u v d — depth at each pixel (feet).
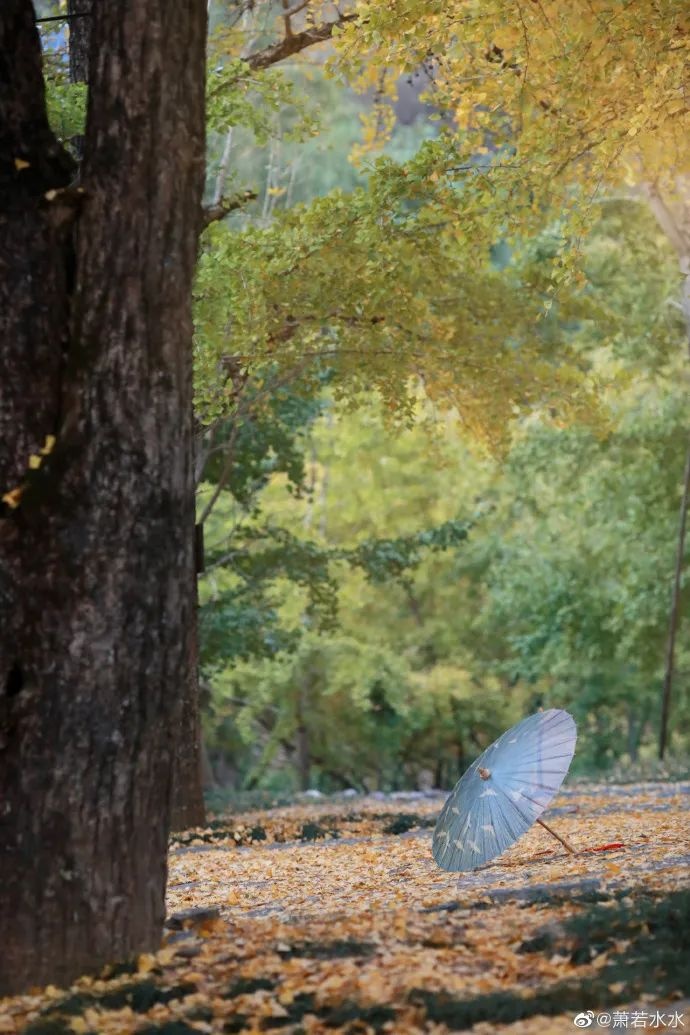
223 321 56.34
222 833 58.08
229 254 56.08
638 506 107.14
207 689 122.31
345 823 61.46
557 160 51.49
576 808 60.08
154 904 26.40
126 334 26.14
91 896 25.48
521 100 49.24
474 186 52.75
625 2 45.65
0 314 26.12
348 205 55.16
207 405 60.85
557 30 48.06
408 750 140.97
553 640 116.47
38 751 25.38
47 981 25.13
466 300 65.92
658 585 106.73
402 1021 20.88
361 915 28.81
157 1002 23.16
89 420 25.86
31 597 25.54
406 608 139.44
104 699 25.55
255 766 141.28
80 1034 21.47
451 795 36.55
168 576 26.25
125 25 26.43
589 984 21.49
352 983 22.80
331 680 121.39
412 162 53.16
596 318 69.41
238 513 117.08
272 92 57.36
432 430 75.92
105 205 26.27
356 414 120.16
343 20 53.26
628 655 114.01
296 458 86.38
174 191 26.66
